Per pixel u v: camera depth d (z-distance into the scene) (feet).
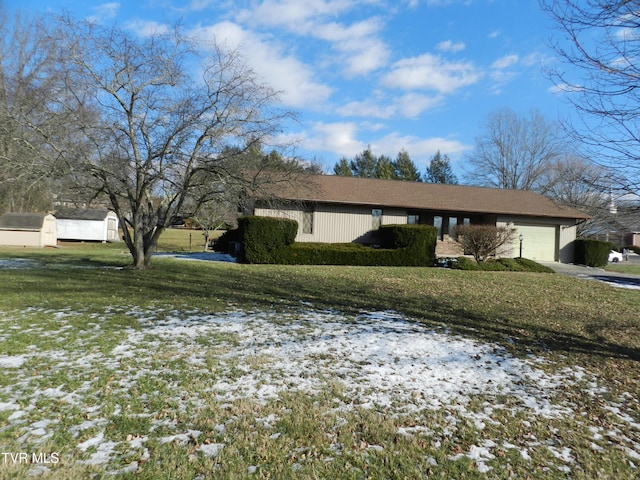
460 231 64.03
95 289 32.01
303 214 71.20
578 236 93.56
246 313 25.73
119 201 50.11
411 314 28.09
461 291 40.63
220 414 12.42
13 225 94.17
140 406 12.69
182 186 42.96
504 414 13.55
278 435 11.46
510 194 84.89
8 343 17.83
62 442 10.54
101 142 40.40
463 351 19.83
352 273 50.62
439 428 12.35
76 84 39.47
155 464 9.84
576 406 14.55
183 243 120.67
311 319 24.95
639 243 159.22
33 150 39.01
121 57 40.32
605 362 19.71
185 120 42.01
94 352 17.20
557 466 10.68
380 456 10.73
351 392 14.55
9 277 37.78
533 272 58.95
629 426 13.20
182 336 20.04
